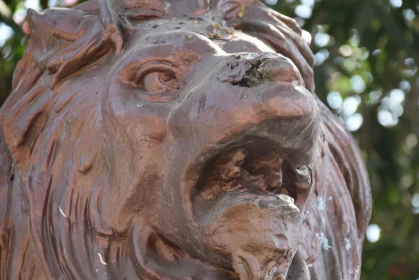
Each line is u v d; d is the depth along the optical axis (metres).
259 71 2.37
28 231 2.89
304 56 3.08
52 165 2.84
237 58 2.46
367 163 6.84
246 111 2.32
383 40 7.29
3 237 3.00
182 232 2.56
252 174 2.47
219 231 2.42
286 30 3.02
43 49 3.04
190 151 2.45
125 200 2.65
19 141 2.94
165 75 2.67
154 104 2.62
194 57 2.66
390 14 6.90
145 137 2.59
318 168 2.87
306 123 2.33
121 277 2.66
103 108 2.72
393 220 7.35
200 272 2.60
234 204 2.40
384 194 7.18
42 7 6.11
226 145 2.38
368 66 7.55
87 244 2.72
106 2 2.92
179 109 2.50
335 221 3.03
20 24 6.22
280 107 2.30
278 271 2.42
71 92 2.87
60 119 2.86
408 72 7.28
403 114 7.21
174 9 2.93
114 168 2.68
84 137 2.78
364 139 7.06
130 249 2.66
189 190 2.48
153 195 2.62
